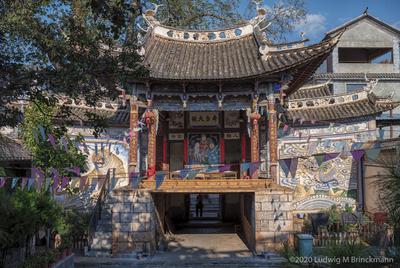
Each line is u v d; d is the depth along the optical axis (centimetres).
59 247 1537
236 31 2373
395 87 3838
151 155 2023
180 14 3691
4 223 1115
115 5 1079
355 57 4350
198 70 2069
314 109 2581
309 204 2448
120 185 2483
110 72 1151
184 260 1744
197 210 2867
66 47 1138
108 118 2491
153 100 2095
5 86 1151
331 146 2483
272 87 2033
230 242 2138
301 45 2006
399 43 4075
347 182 2431
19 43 1162
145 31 2350
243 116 2461
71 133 2409
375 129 2438
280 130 2536
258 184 1900
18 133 2128
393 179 838
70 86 1126
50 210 1382
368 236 1809
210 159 2453
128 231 1817
